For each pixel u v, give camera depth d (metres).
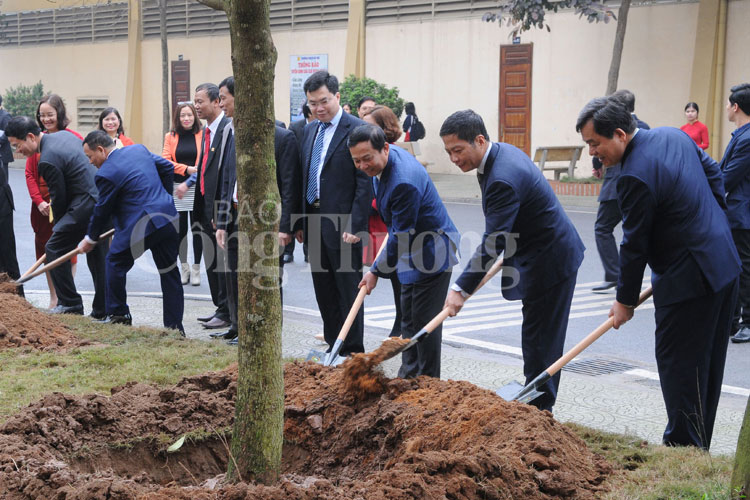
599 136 4.67
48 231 9.37
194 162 10.32
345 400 4.79
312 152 7.11
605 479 4.01
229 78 7.50
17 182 25.09
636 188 4.59
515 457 3.86
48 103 9.23
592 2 18.22
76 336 7.22
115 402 4.70
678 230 4.66
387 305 9.97
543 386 5.26
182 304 8.02
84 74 33.06
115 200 7.70
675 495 3.79
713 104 18.34
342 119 6.99
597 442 4.63
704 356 4.75
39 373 6.05
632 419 5.69
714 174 4.93
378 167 5.57
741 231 7.82
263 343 3.68
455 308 5.08
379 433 4.50
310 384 5.07
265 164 3.62
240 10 3.47
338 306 7.15
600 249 10.16
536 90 21.36
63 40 33.66
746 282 7.92
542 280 5.20
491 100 22.23
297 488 3.49
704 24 18.19
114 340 7.10
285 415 4.79
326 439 4.67
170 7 29.92
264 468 3.72
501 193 4.99
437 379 4.90
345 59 24.98
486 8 22.14
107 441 4.42
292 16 26.30
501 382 6.62
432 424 4.34
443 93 23.20
